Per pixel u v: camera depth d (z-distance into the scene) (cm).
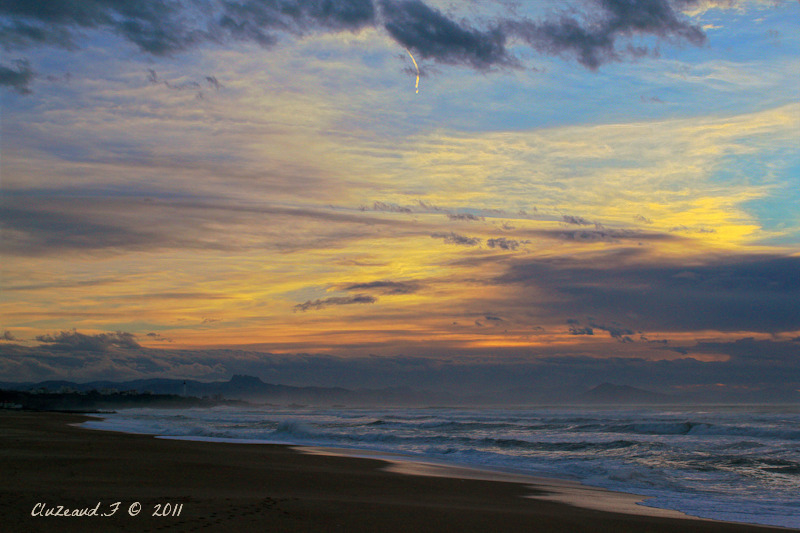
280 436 3628
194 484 1421
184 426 4850
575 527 1039
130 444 2723
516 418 5772
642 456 2467
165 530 858
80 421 5997
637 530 1039
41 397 15738
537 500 1395
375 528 954
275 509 1072
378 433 3712
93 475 1529
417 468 2020
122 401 17250
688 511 1309
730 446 2903
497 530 988
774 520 1218
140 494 1201
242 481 1511
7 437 3073
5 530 820
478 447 2959
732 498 1519
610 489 1630
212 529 880
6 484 1298
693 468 2120
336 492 1386
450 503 1280
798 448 2767
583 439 3384
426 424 4706
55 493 1167
